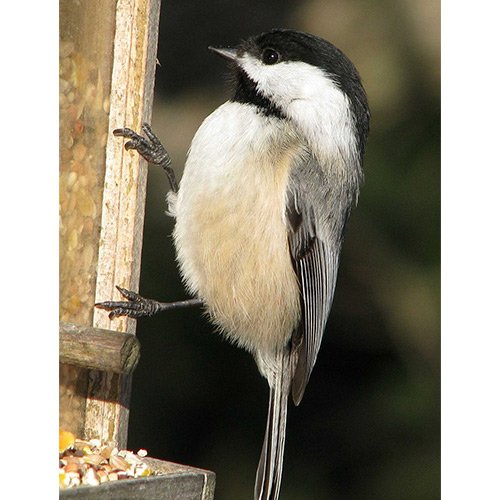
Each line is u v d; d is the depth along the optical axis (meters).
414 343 10.30
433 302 10.20
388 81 10.35
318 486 10.27
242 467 10.26
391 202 10.17
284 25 11.04
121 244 6.86
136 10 6.85
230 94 7.68
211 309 7.65
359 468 10.21
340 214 7.66
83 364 6.26
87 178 6.78
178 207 7.40
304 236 7.46
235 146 7.28
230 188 7.23
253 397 10.51
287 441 10.45
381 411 10.22
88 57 6.77
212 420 10.42
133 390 10.35
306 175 7.41
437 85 10.25
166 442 10.30
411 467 9.93
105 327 6.81
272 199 7.31
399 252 10.31
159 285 10.37
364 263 10.37
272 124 7.44
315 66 7.53
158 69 10.94
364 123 7.68
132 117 6.92
